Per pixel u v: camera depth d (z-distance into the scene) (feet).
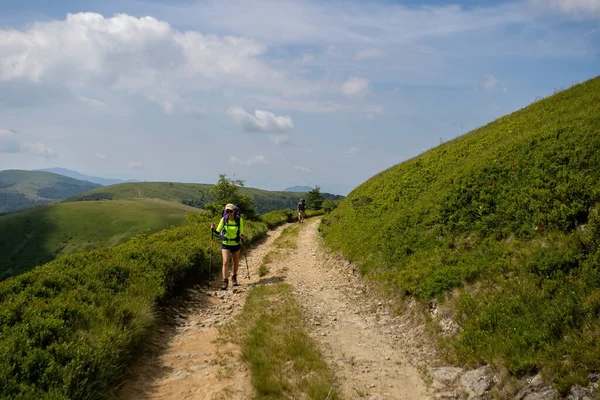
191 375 20.72
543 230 28.32
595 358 16.21
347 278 45.60
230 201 118.11
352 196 98.94
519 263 26.58
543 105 68.90
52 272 31.68
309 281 45.98
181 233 68.85
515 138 52.21
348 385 20.29
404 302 32.35
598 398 14.62
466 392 19.26
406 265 37.17
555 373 16.87
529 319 21.21
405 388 20.44
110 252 43.37
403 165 86.43
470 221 36.45
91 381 17.70
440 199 44.01
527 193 33.50
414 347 25.94
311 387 18.76
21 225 489.26
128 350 21.84
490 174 41.37
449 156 66.49
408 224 45.16
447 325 26.21
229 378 20.35
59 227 495.82
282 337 25.11
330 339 27.02
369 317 32.45
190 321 30.83
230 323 29.81
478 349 21.79
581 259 23.24
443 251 35.35
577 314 19.54
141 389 19.42
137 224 523.29
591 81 66.39
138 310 26.21
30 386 15.78
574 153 34.09
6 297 25.41
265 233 99.86
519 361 18.69
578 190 28.94
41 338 19.66
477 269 28.63
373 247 46.47
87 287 28.66
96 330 21.86
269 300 35.58
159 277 33.86
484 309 24.49
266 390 18.48
